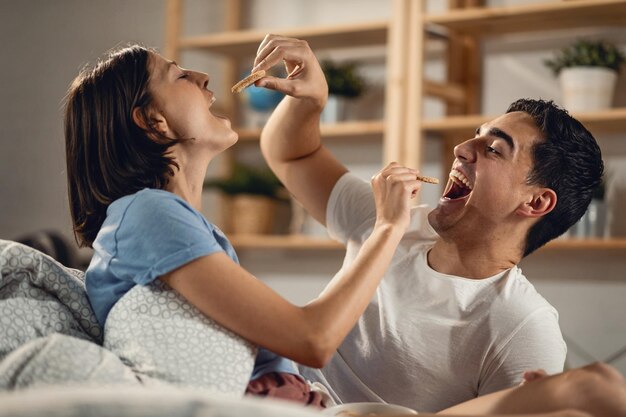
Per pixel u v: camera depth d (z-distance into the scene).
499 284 2.06
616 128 3.85
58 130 5.27
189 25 4.98
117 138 1.76
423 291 2.08
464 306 2.04
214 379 1.56
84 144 1.78
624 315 3.88
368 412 1.64
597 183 2.19
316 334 1.56
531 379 1.63
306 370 2.12
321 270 4.52
